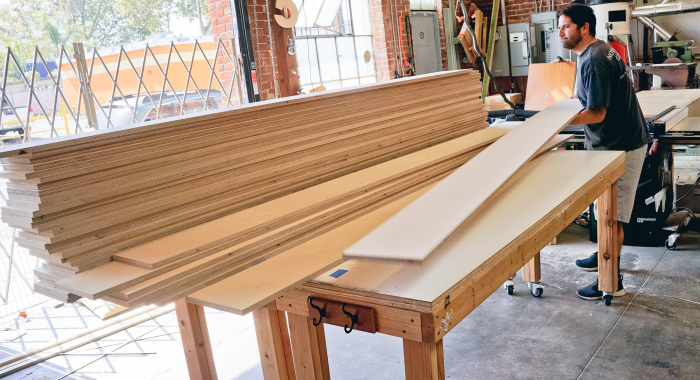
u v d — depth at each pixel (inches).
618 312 114.6
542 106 228.1
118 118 176.1
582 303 120.4
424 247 52.7
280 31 199.3
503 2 294.5
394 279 56.2
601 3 231.1
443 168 99.3
